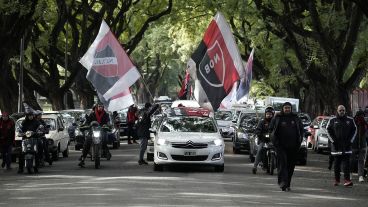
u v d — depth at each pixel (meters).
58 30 106.75
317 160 69.75
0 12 77.19
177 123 55.22
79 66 115.06
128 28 132.50
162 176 47.78
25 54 110.25
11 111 90.88
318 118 90.94
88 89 142.12
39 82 121.19
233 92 63.81
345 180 43.56
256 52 123.62
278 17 87.12
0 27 81.88
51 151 62.25
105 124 57.31
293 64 114.69
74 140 87.56
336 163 43.97
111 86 59.94
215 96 54.34
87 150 55.97
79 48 113.75
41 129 52.94
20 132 51.97
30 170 50.38
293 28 86.75
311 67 96.44
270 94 144.50
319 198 36.88
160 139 52.09
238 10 89.31
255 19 99.44
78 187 40.47
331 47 85.12
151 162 61.62
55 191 38.50
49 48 115.69
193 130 54.44
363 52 89.69
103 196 35.91
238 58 54.16
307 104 128.12
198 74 54.50
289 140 40.06
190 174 49.75
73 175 48.72
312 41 93.69
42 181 44.56
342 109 43.59
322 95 97.50
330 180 47.88
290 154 40.34
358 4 63.81
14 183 43.53
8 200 34.69
